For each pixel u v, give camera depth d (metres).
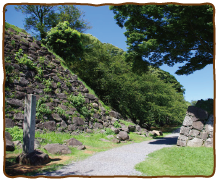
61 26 19.03
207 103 9.61
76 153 7.66
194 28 10.20
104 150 8.70
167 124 31.92
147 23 11.16
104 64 21.02
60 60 16.58
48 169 5.30
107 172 5.05
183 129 9.29
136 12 10.66
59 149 7.46
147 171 5.22
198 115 9.08
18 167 5.32
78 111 13.10
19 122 9.23
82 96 14.20
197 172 5.16
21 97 10.24
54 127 10.67
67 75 14.87
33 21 23.48
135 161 6.49
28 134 6.11
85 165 5.83
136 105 20.30
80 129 12.13
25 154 5.88
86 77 21.36
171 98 22.38
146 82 21.14
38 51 13.88
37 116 10.27
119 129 14.40
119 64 21.58
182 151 7.70
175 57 12.43
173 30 10.56
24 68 11.66
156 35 11.36
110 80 20.30
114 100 21.89
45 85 12.26
